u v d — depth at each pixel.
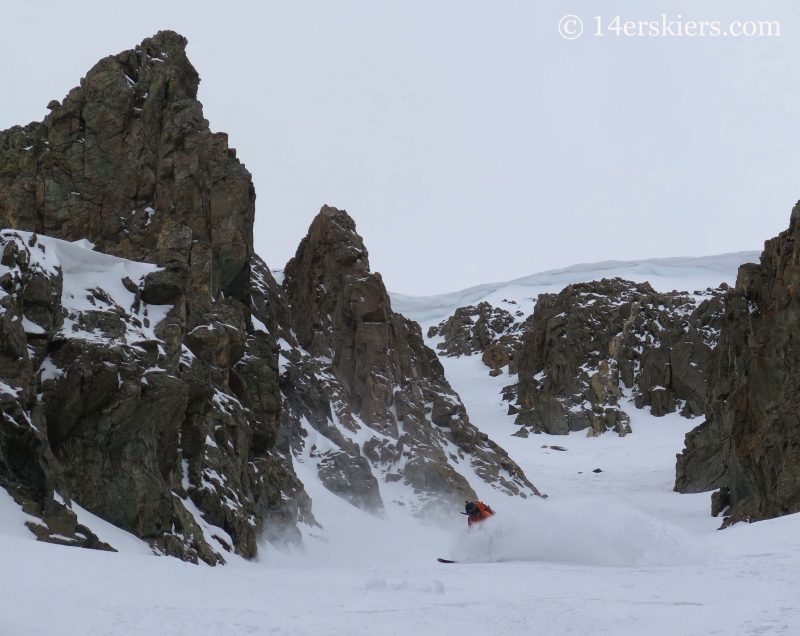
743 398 56.81
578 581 19.50
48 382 25.61
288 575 22.39
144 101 44.09
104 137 43.16
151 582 16.97
